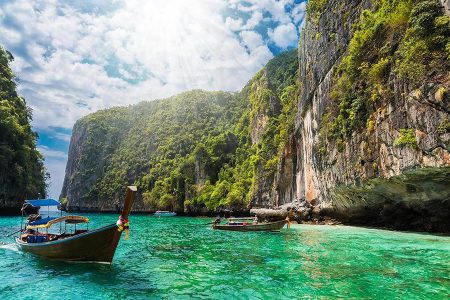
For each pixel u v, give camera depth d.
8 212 52.12
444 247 15.34
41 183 64.56
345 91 25.08
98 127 132.25
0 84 57.38
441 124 15.25
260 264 12.76
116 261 13.61
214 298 8.68
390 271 11.01
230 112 98.88
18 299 8.80
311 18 36.41
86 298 8.85
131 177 103.88
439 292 8.66
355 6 26.30
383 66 19.81
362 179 22.33
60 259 13.14
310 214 33.06
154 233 26.41
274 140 54.47
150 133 116.44
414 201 20.59
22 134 54.91
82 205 115.75
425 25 16.55
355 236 20.48
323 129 29.97
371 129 21.08
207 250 16.42
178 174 76.69
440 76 15.60
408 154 17.38
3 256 14.52
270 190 52.47
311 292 9.00
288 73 77.69
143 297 8.86
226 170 70.81
